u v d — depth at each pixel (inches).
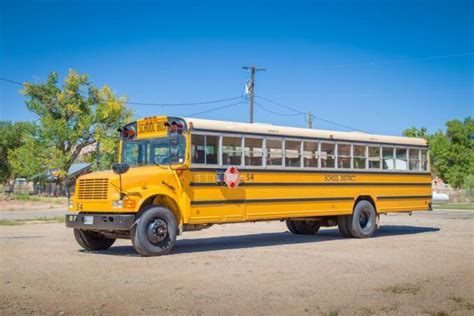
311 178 625.0
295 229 732.7
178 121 527.2
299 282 366.0
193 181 522.6
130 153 562.3
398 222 965.2
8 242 609.3
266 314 282.4
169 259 470.0
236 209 553.9
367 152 691.4
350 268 424.2
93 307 294.8
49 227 831.1
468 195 2135.8
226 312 285.4
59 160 2236.7
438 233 745.0
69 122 2375.7
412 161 750.5
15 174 3213.6
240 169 558.9
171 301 309.6
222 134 546.6
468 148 3009.4
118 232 513.3
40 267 425.4
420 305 305.4
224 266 432.1
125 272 403.2
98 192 498.9
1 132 3159.5
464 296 328.5
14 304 301.3
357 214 671.1
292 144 611.5
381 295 328.8
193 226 539.2
